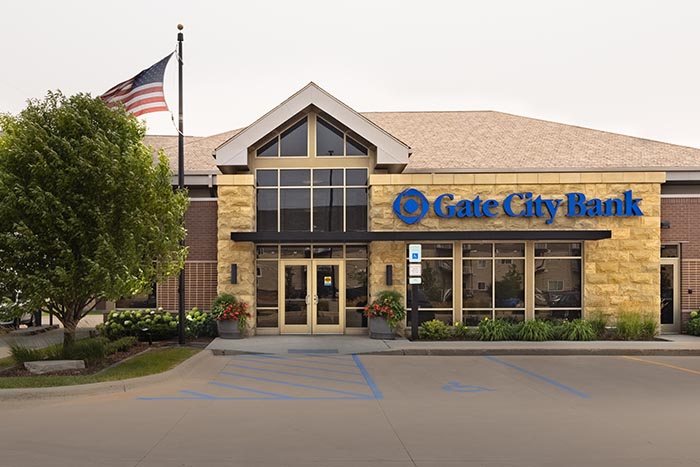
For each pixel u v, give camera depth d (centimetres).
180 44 1755
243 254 1906
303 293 1973
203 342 1761
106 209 1225
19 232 1152
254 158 1989
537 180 1930
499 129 2658
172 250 1377
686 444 723
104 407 930
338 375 1257
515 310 1942
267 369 1334
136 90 1659
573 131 2614
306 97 1925
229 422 829
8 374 1172
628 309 1912
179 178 1712
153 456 664
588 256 1925
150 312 1908
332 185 1994
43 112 1259
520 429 796
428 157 2314
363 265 1980
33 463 638
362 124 1930
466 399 1005
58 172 1164
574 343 1727
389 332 1831
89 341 1355
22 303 1200
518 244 1952
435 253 1952
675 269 2047
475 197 1928
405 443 724
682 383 1169
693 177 2133
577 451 692
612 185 1930
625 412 905
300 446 709
